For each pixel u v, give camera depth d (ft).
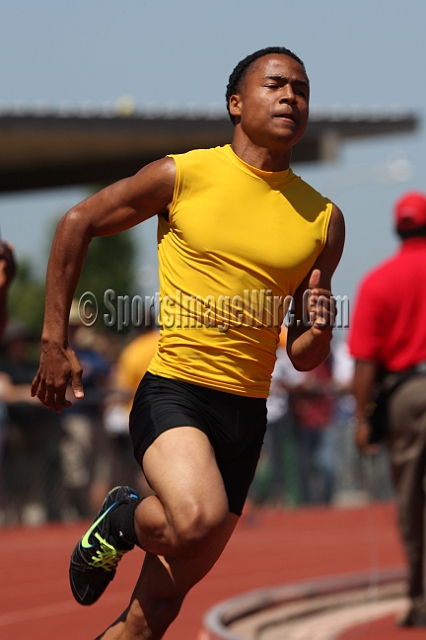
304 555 107.45
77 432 124.06
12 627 69.62
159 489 38.75
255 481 134.92
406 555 70.69
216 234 41.68
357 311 70.90
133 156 188.85
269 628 74.54
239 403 42.37
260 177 42.34
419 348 69.82
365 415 71.20
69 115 171.32
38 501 122.83
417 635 68.18
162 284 43.16
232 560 103.96
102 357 127.85
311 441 143.54
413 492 70.13
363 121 195.21
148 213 42.50
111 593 82.58
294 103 42.27
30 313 590.96
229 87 43.50
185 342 42.01
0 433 118.01
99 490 124.88
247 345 42.24
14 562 98.37
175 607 42.04
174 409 41.06
